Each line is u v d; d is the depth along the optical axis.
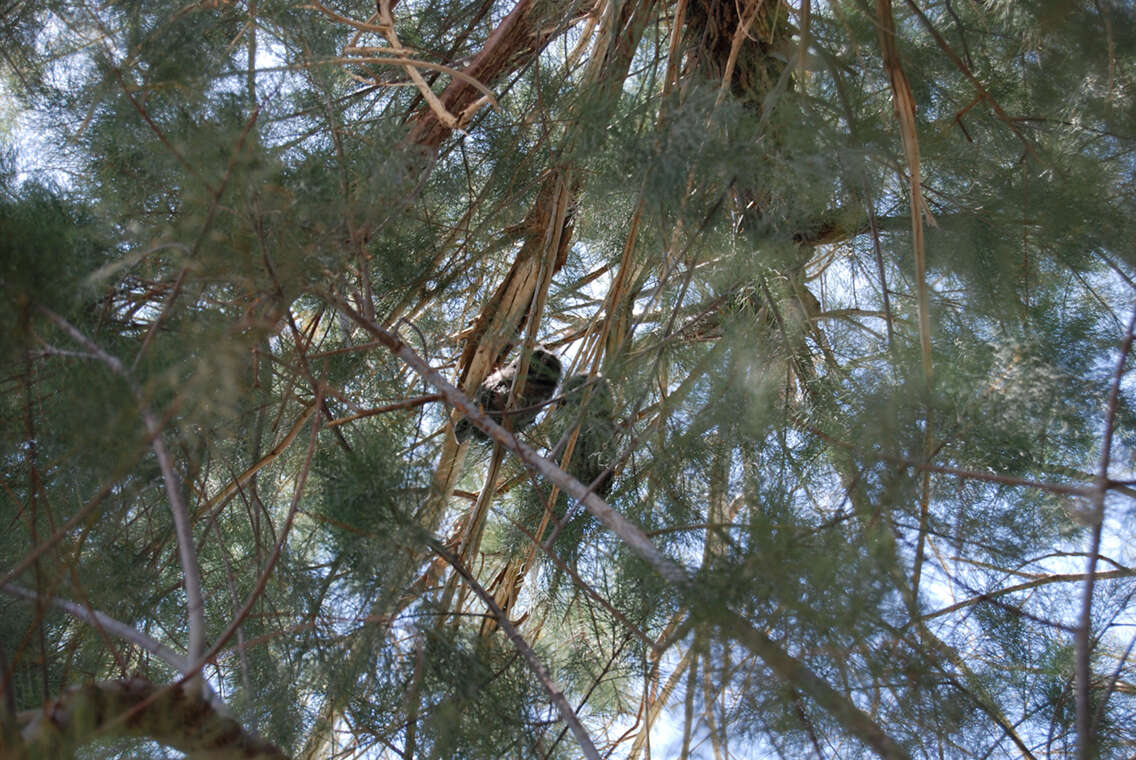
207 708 1.44
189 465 2.06
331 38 2.32
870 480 1.88
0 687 1.31
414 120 2.82
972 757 2.07
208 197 1.71
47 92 2.41
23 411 1.93
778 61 2.55
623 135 2.08
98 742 1.76
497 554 2.88
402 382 2.88
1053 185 2.45
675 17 2.63
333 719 2.16
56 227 1.77
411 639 2.08
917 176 2.11
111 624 1.55
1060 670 2.20
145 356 1.63
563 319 3.44
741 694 1.95
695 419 2.21
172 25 2.15
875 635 1.87
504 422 2.59
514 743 2.02
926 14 2.69
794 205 2.19
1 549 2.09
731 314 2.45
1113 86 2.37
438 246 2.93
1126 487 1.69
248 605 1.51
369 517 1.95
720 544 2.18
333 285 1.98
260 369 2.20
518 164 2.85
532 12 2.66
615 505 2.51
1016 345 2.11
